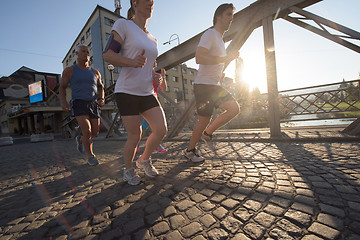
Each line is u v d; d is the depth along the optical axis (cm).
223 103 216
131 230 106
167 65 539
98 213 129
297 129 457
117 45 153
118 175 217
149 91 176
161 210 125
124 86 163
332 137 301
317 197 123
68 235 107
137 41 160
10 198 176
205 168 208
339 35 306
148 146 185
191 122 720
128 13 198
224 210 117
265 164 205
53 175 248
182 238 95
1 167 336
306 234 91
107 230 108
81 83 264
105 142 654
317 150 250
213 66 212
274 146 303
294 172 173
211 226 103
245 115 802
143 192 157
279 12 351
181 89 3553
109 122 810
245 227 99
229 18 207
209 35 195
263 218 106
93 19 2572
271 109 375
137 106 169
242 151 284
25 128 2812
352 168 170
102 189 174
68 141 924
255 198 129
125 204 138
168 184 169
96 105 289
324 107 480
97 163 289
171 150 344
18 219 132
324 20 307
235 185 153
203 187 155
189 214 116
